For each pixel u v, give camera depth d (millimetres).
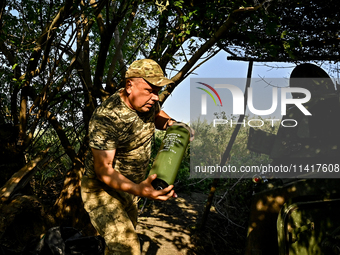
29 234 2666
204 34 3076
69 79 3680
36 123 3375
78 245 1997
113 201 2285
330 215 2227
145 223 4180
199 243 3637
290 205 2139
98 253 2031
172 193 2016
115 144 2064
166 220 4336
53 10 3541
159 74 2021
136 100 2035
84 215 3434
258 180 2537
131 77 2014
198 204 5062
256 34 3234
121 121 2062
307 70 2648
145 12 3576
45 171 4555
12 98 3514
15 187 2428
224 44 3328
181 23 2943
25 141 3365
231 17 2619
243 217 4133
